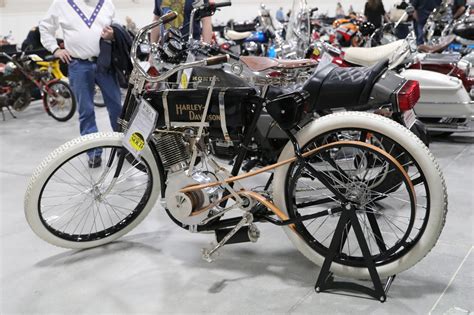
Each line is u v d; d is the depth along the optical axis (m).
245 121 2.38
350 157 2.59
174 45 2.71
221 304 2.28
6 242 3.00
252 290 2.38
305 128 2.29
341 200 2.26
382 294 2.24
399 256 2.26
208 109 2.37
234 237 2.49
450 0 7.29
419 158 2.13
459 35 5.46
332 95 2.30
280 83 2.38
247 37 7.33
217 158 2.69
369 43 6.04
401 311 2.17
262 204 2.41
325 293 2.33
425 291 2.31
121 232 2.89
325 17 12.10
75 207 3.38
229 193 2.49
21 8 8.49
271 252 2.74
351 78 2.30
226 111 2.34
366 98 2.27
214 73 2.61
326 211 2.30
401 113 2.36
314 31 6.93
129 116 2.68
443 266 2.51
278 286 2.41
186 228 2.56
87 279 2.54
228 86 2.58
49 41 4.28
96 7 4.19
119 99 4.42
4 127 6.13
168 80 2.81
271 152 2.58
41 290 2.46
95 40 4.17
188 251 2.79
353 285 2.31
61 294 2.42
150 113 2.43
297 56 3.88
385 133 2.17
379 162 2.64
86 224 3.16
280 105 2.21
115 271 2.61
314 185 3.26
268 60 2.41
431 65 4.57
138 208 2.89
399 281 2.39
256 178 3.74
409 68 4.62
